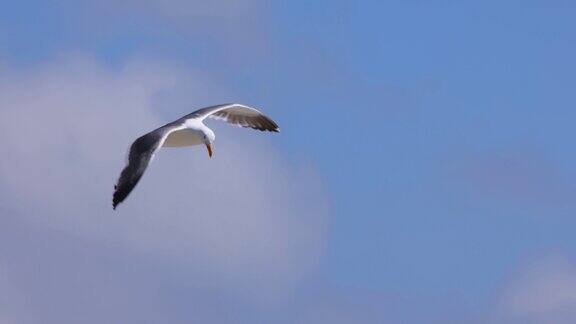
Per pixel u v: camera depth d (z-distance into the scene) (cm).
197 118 3344
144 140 3150
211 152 3269
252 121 3503
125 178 3089
